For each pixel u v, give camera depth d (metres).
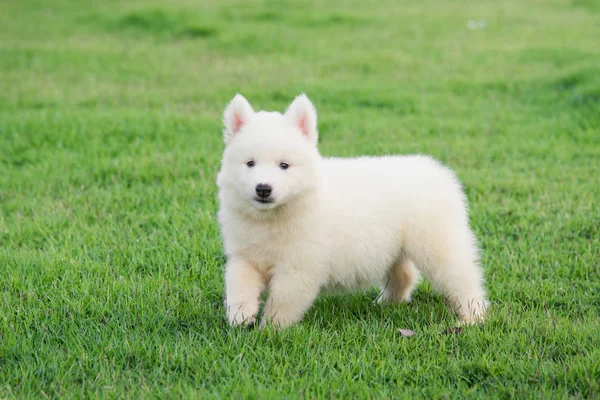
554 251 8.27
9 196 10.12
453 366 5.65
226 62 19.84
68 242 8.38
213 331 6.18
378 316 6.88
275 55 20.53
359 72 18.69
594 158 12.00
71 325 6.23
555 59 19.52
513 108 15.48
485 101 16.08
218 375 5.51
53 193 10.26
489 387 5.46
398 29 24.05
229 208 6.28
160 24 24.22
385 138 13.17
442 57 20.28
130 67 19.19
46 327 6.21
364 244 6.48
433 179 6.82
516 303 7.06
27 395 5.18
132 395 5.16
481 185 10.55
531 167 11.72
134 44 22.14
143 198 9.88
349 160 7.06
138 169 11.00
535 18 26.17
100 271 7.52
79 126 13.20
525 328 6.30
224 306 6.75
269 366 5.62
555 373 5.50
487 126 14.07
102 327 6.28
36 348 5.86
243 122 6.35
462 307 6.77
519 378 5.50
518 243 8.54
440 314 6.92
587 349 5.90
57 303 6.71
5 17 26.47
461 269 6.73
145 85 17.45
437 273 6.75
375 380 5.52
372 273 6.68
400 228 6.67
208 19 24.42
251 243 6.22
